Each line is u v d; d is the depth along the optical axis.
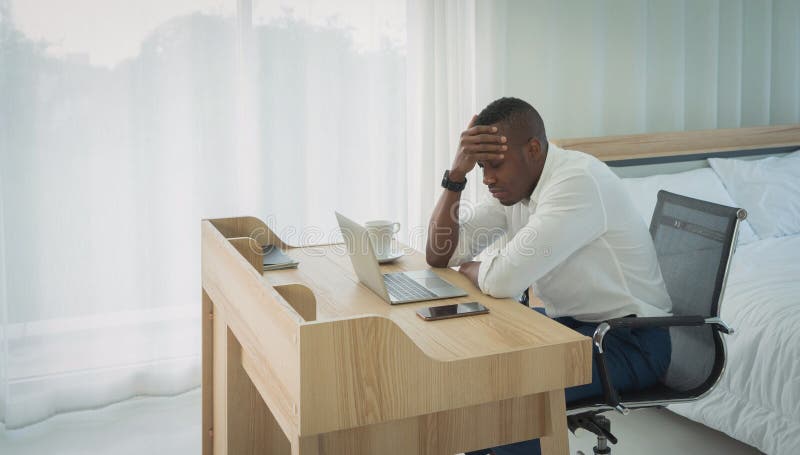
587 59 3.50
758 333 2.27
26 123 2.61
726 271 1.73
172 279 2.89
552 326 1.44
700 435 2.52
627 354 1.72
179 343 2.94
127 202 2.79
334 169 3.10
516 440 1.38
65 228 2.71
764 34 3.96
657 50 3.66
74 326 2.77
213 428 2.08
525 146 1.73
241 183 2.97
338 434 1.24
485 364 1.27
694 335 1.81
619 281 1.77
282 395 1.25
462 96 3.26
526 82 3.44
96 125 2.71
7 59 2.56
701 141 3.65
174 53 2.79
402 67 3.13
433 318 1.49
